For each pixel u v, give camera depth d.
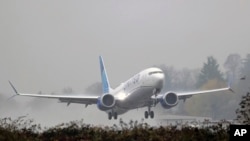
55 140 56.78
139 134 56.03
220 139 52.47
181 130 57.22
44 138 59.19
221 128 55.16
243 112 53.66
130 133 56.09
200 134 53.91
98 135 57.44
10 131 56.19
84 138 57.16
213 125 56.28
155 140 54.19
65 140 57.22
